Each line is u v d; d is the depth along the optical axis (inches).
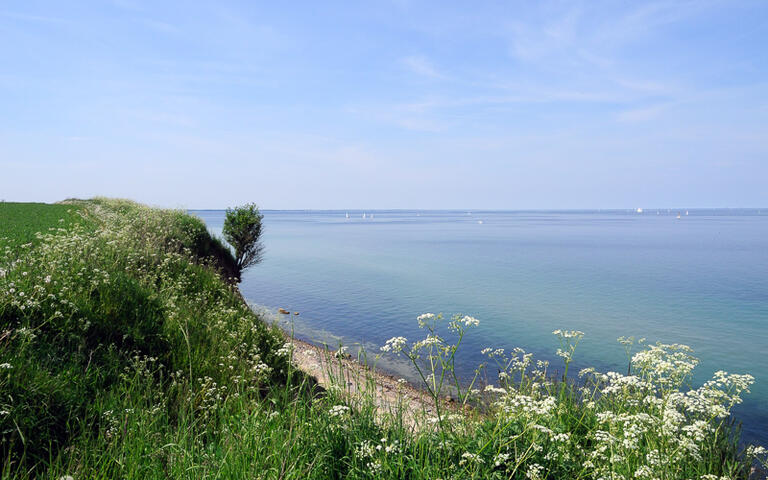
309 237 3725.4
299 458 149.8
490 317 853.8
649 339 706.2
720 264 1841.8
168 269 508.7
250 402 217.2
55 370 217.3
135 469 146.2
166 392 238.1
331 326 762.8
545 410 142.0
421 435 167.9
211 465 149.0
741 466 187.0
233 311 433.1
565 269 1658.5
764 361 603.8
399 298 1040.8
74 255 388.2
